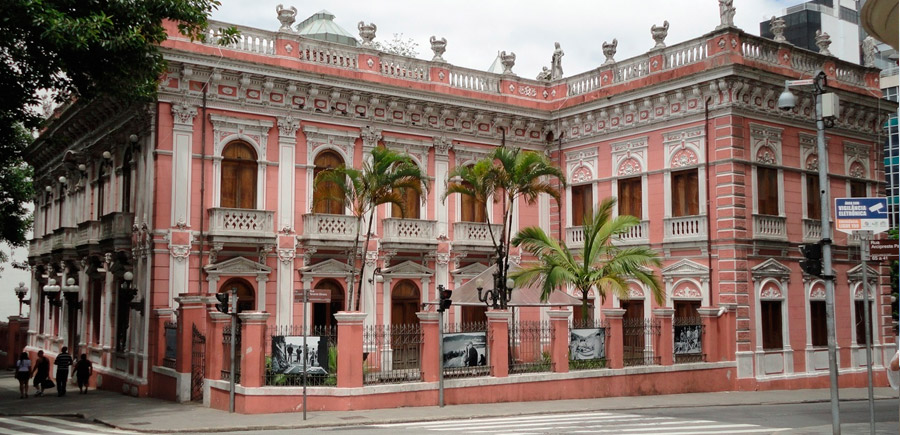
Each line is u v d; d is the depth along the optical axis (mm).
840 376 27578
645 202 27938
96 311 29297
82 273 30484
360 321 18891
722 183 25531
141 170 25047
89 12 18781
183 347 21531
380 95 27438
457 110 29234
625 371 22828
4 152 22484
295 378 18938
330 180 23422
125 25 19234
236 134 25141
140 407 20438
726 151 25438
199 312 21828
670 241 26859
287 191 25938
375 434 14914
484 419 17734
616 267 23219
